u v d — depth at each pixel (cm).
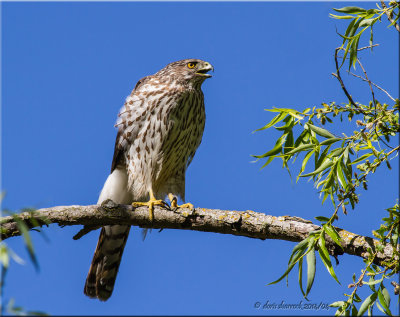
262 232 933
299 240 913
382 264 820
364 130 788
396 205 770
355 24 803
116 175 1316
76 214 987
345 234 872
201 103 1325
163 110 1257
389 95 783
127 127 1273
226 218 958
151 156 1271
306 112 865
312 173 810
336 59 802
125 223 1020
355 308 761
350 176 805
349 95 796
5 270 484
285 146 876
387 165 774
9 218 935
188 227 998
